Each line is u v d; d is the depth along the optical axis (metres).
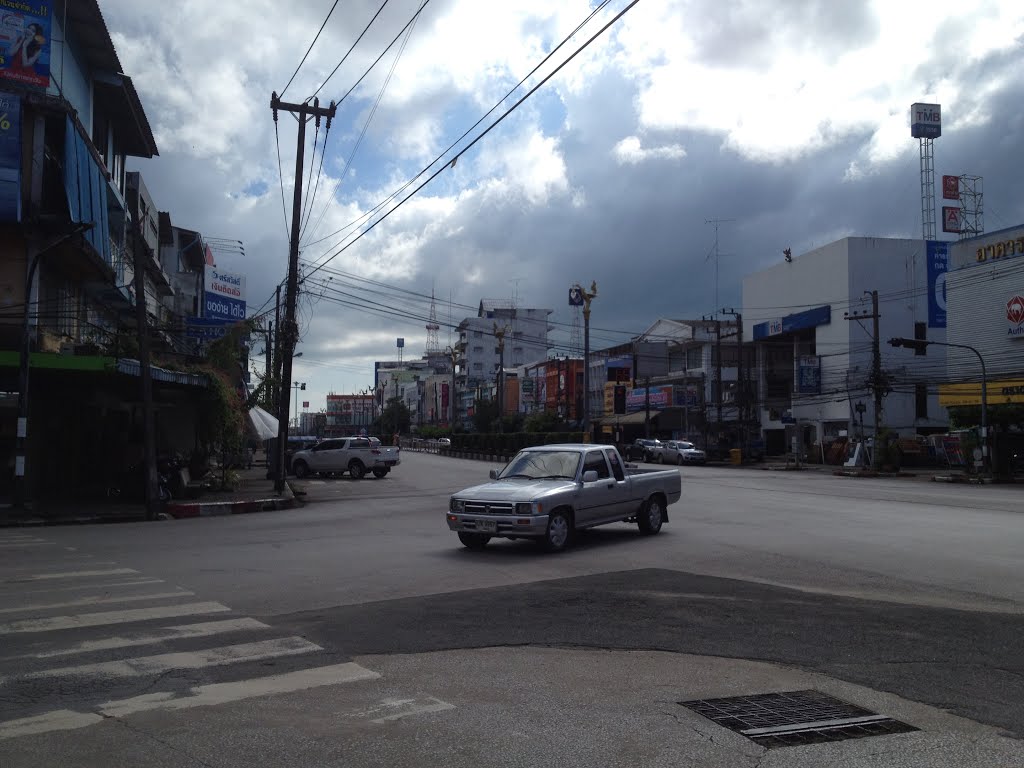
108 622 8.15
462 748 4.84
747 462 55.38
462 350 124.06
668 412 67.81
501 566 11.95
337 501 26.95
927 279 54.06
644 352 71.00
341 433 147.50
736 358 65.19
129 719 5.32
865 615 8.50
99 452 28.64
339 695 5.86
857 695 5.93
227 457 37.53
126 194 31.75
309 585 10.38
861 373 52.16
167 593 9.77
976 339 40.72
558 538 13.34
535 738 5.02
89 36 25.16
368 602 9.29
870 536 15.45
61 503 23.44
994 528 16.88
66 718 5.33
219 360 32.53
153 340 32.06
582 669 6.61
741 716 5.47
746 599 9.33
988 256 40.06
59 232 21.41
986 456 35.88
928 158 55.66
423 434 113.56
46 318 22.52
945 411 53.47
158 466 25.70
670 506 21.91
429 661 6.82
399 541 15.26
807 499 24.66
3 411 22.69
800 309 58.31
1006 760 4.72
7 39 21.28
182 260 44.62
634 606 8.96
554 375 84.00
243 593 9.80
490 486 13.84
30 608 8.82
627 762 4.65
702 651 7.16
